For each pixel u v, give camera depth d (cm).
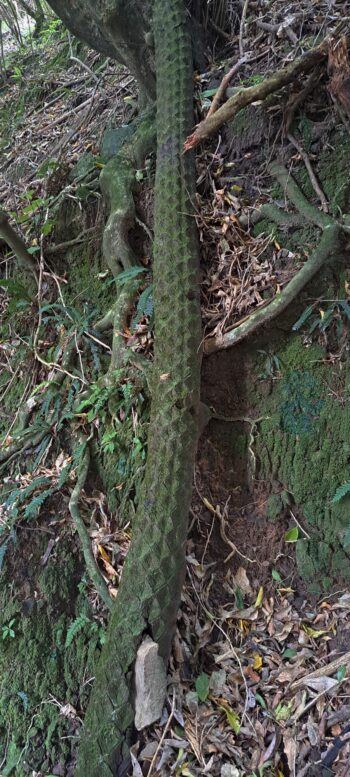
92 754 129
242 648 151
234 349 170
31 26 397
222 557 164
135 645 133
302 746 135
